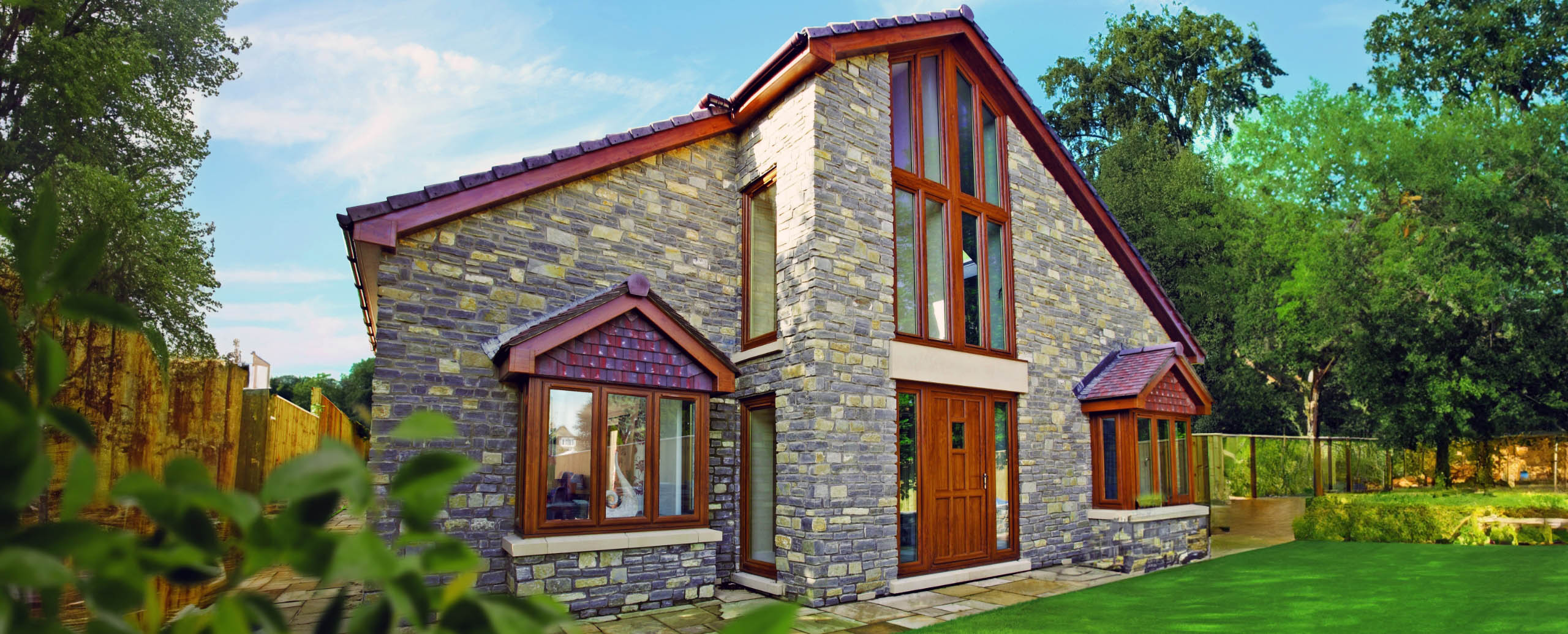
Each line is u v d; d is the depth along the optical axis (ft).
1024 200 44.57
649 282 34.60
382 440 28.81
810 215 33.96
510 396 31.65
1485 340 83.35
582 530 30.63
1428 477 98.53
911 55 40.01
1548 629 25.44
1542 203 81.97
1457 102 94.27
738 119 38.58
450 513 29.81
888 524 34.45
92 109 67.36
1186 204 105.70
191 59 83.66
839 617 30.37
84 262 2.28
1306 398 110.93
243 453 37.52
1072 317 46.34
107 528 1.94
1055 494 42.88
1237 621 28.40
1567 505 47.93
